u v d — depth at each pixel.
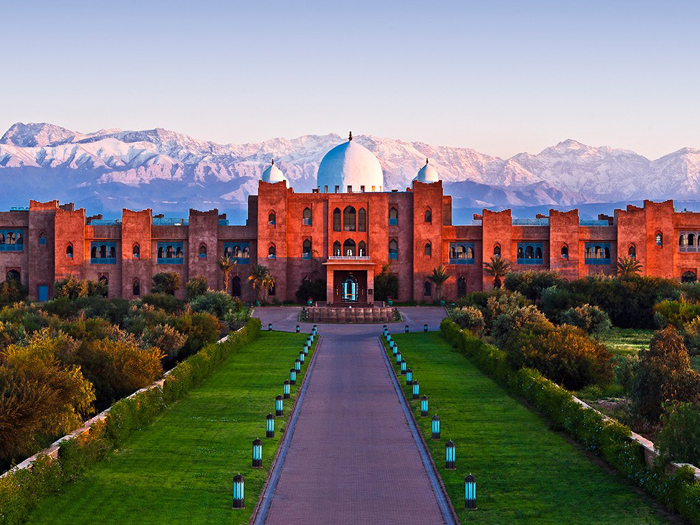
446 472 30.66
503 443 35.12
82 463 30.03
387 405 44.41
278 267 112.44
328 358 63.69
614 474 30.28
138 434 36.66
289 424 39.62
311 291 110.88
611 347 68.50
